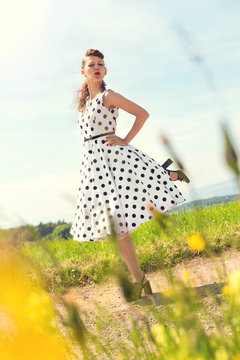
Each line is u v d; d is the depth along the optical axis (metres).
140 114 2.97
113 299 2.72
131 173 2.88
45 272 3.36
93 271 3.52
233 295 1.09
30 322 0.89
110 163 2.93
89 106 3.13
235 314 1.12
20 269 0.79
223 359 0.93
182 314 1.03
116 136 2.96
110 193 2.87
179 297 1.05
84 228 2.97
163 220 1.19
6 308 0.87
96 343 1.21
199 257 3.37
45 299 1.03
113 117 3.08
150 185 2.86
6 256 0.78
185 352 0.93
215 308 1.77
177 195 2.90
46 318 0.98
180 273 3.00
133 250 2.81
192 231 3.48
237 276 1.09
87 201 2.99
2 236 0.81
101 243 4.68
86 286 3.35
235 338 1.04
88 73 3.16
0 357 0.86
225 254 3.29
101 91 3.16
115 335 1.90
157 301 2.45
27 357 0.85
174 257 3.40
